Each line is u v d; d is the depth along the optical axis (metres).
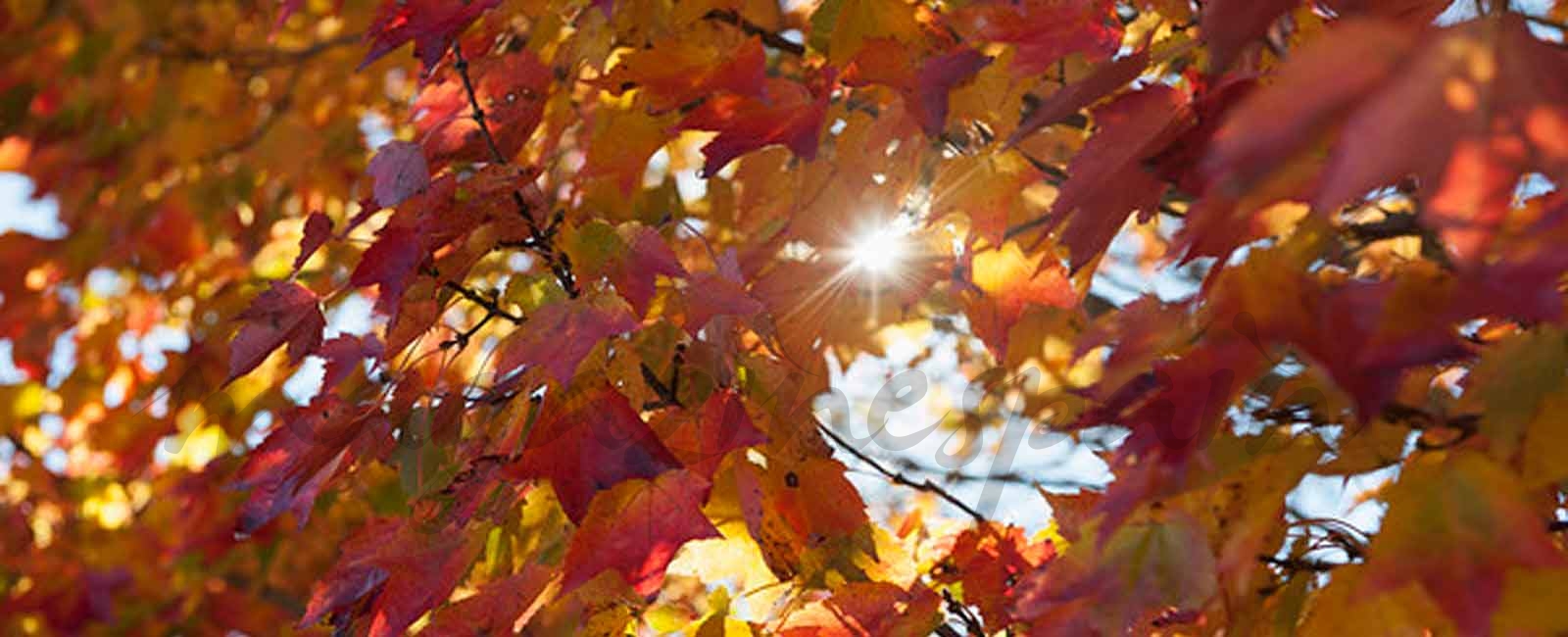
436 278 1.52
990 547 1.60
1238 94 1.26
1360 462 1.31
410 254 1.48
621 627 1.55
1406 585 1.23
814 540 1.55
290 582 3.11
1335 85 1.02
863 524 1.57
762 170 1.67
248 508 1.54
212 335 2.98
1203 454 1.32
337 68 3.11
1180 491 1.27
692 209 2.02
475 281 1.90
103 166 3.32
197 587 3.25
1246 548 1.31
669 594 1.72
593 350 1.45
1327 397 1.32
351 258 2.95
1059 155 1.70
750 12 1.88
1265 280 1.22
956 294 1.63
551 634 1.51
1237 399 1.33
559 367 1.41
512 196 1.50
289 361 1.52
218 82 3.19
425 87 1.72
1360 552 1.38
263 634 3.29
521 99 1.69
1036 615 1.35
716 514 1.55
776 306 1.56
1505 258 1.15
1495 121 1.00
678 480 1.45
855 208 1.55
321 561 3.06
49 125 3.33
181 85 3.21
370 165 1.50
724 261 1.51
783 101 1.47
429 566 1.51
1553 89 1.01
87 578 3.31
